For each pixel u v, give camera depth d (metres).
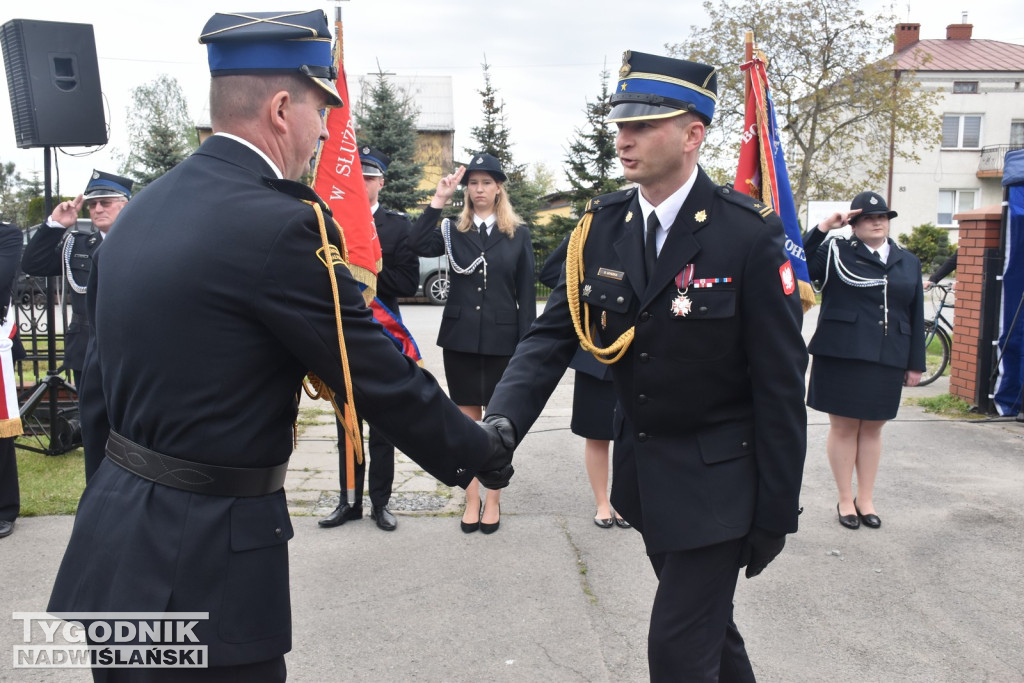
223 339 1.41
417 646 2.94
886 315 4.09
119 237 1.51
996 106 28.73
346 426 1.67
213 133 1.60
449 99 32.97
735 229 1.96
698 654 1.95
